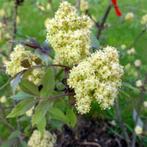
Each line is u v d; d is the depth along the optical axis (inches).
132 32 27.0
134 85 18.5
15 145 15.9
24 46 12.4
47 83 11.0
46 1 20.4
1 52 18.5
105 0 28.1
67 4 10.2
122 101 19.8
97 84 9.6
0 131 19.8
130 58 20.9
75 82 9.7
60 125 15.6
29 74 11.4
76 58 9.9
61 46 10.0
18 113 11.2
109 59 9.8
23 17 29.4
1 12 19.4
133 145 17.8
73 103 10.9
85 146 19.6
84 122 20.3
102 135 20.0
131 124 20.2
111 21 28.0
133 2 29.5
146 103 17.4
